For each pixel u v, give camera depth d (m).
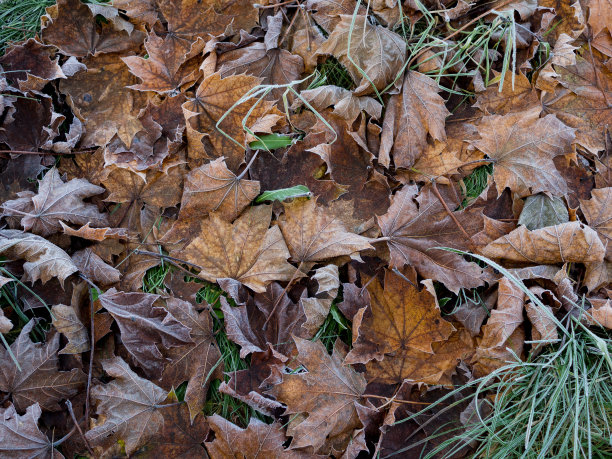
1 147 1.08
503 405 1.03
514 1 1.11
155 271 1.07
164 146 1.08
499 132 1.08
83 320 1.03
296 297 1.06
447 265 1.05
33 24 1.13
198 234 1.07
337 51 1.08
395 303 1.05
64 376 1.02
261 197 1.06
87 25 1.10
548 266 1.06
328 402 1.01
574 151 1.08
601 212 1.07
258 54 1.10
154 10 1.11
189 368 1.03
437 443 1.03
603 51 1.11
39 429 1.01
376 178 1.08
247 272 1.05
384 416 1.02
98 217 1.07
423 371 1.04
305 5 1.10
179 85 1.09
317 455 1.00
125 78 1.10
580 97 1.11
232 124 1.08
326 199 1.07
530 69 1.12
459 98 1.11
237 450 1.00
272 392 1.00
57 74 1.08
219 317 1.06
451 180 1.09
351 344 1.06
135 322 1.02
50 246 1.03
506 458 1.02
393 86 1.09
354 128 1.09
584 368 1.01
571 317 1.04
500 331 1.02
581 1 1.12
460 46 1.11
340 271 1.07
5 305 1.05
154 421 1.01
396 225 1.06
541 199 1.07
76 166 1.08
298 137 1.09
